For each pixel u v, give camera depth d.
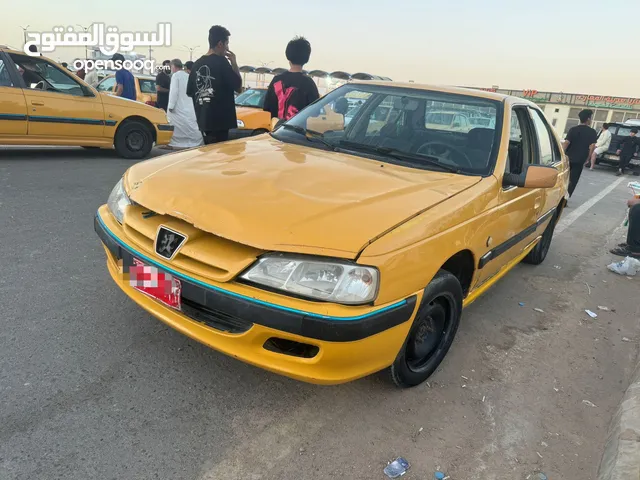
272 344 2.15
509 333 3.51
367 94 3.57
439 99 3.38
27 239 4.05
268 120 9.98
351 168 2.75
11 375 2.38
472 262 2.80
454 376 2.88
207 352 2.74
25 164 6.86
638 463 2.12
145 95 14.07
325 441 2.23
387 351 2.24
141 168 2.79
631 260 5.18
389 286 2.08
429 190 2.56
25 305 3.02
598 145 16.05
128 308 3.11
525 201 3.40
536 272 4.92
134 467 1.96
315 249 1.99
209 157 2.84
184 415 2.27
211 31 5.59
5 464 1.89
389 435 2.32
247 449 2.12
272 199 2.23
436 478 2.11
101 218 2.72
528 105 3.84
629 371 3.19
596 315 4.00
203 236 2.20
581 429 2.56
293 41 5.36
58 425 2.11
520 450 2.35
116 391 2.36
